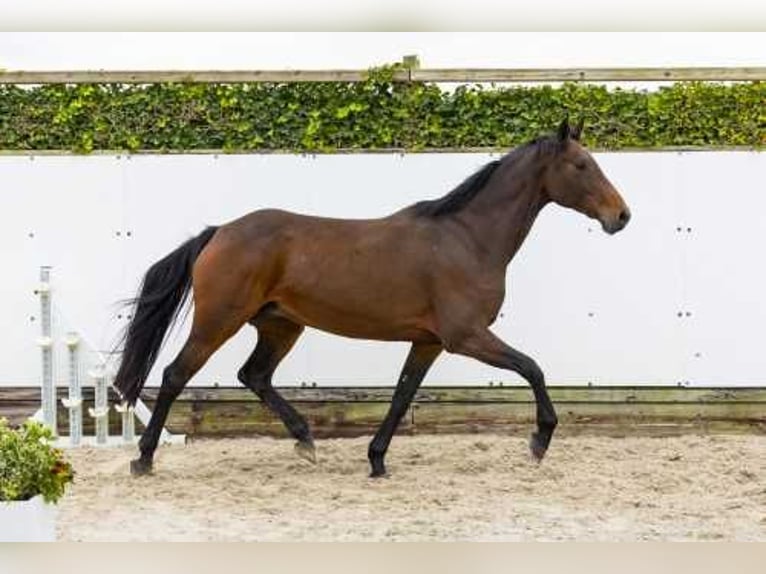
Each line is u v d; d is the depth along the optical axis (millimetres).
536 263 11523
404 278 9680
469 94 11508
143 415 11180
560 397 11555
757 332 11555
